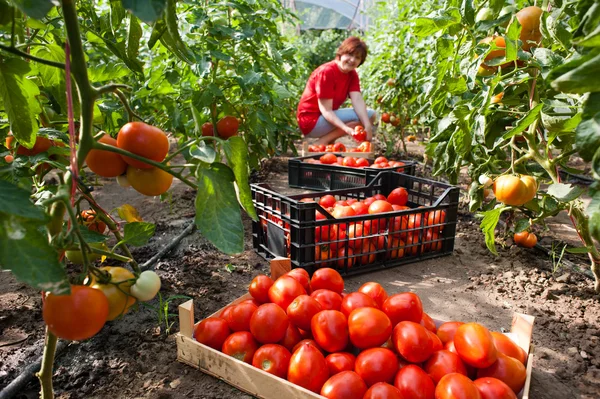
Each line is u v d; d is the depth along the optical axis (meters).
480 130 2.11
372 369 1.57
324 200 3.43
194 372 1.92
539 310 2.41
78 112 1.57
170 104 3.37
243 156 1.15
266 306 1.82
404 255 3.04
